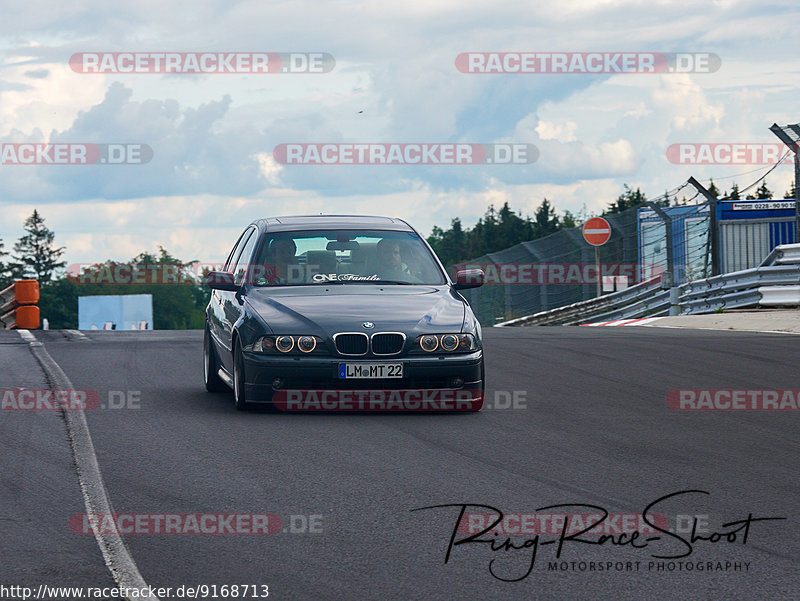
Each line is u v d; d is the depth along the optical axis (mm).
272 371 21984
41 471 16781
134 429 20453
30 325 53500
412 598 10961
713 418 22047
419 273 25609
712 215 67000
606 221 74688
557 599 10953
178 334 43594
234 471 16750
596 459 17812
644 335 41312
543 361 31969
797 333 42188
